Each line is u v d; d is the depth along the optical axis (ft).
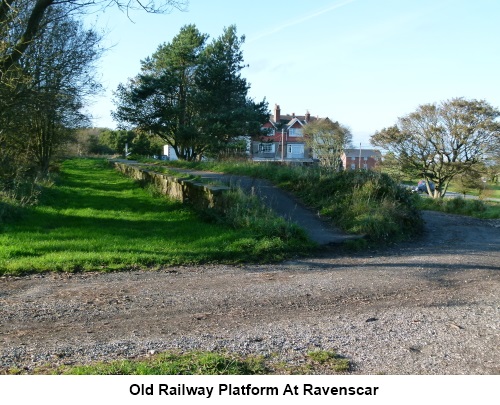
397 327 17.10
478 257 31.63
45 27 50.65
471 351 14.98
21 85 48.65
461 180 119.44
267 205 44.06
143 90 118.01
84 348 15.05
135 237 35.19
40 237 34.09
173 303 20.16
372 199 42.63
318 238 35.01
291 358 14.33
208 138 116.47
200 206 47.09
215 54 122.62
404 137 117.91
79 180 93.86
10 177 57.52
